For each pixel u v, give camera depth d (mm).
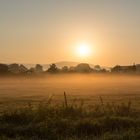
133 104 40219
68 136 20703
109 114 25891
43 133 21219
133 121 23297
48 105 27797
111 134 20672
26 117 24219
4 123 23344
